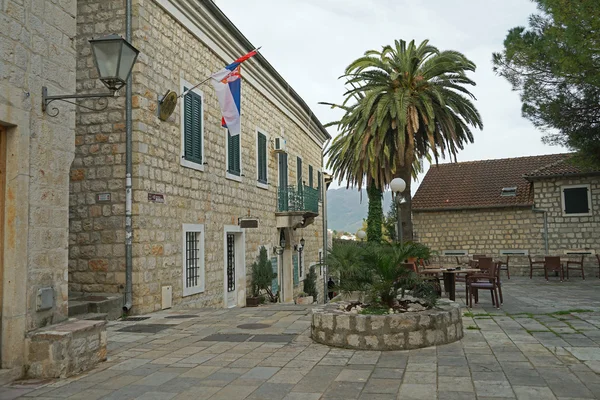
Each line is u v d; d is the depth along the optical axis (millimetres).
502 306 11414
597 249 23641
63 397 4891
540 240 24781
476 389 4879
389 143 18969
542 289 16641
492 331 7949
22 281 5641
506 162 29406
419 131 19562
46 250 6039
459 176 29078
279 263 19234
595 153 16344
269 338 7613
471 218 26203
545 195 24750
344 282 7902
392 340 6707
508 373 5426
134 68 10219
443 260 26062
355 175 20922
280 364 6043
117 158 10188
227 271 14312
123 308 9812
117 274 10016
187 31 12250
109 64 5977
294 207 19391
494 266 11328
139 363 6184
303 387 5090
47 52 6180
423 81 18172
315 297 22969
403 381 5238
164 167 11023
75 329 5801
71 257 10242
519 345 6844
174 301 11203
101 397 4875
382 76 18438
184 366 6012
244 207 15609
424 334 6805
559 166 24891
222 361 6227
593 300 12773
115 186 10156
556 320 8953
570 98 15297
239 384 5223
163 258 10828
